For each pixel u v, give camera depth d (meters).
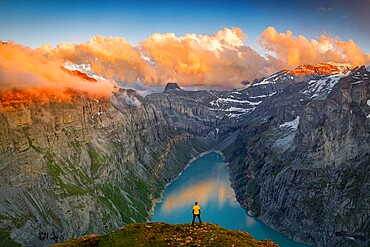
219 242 69.56
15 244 181.88
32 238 192.25
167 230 76.56
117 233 74.69
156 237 72.62
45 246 195.38
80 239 78.56
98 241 75.38
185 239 71.12
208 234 73.81
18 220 194.38
